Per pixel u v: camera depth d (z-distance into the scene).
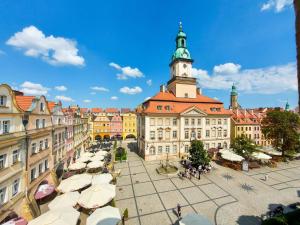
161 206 19.47
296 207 18.83
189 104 44.59
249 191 23.03
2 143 14.04
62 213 13.82
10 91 15.42
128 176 29.09
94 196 16.94
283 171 31.25
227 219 16.89
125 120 83.75
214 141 44.47
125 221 16.83
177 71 47.84
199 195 21.97
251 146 36.31
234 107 78.44
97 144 62.59
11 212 15.05
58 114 28.38
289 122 39.09
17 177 16.09
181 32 48.81
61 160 29.48
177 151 41.62
